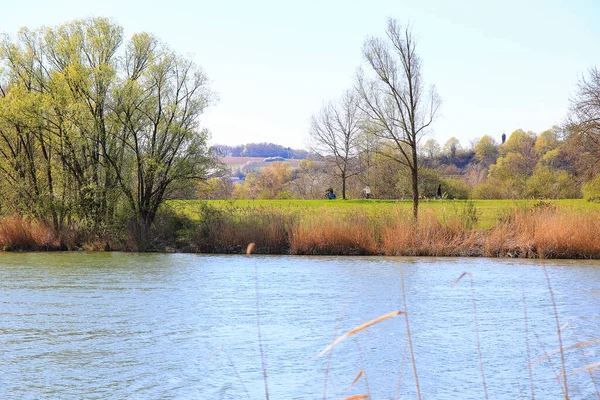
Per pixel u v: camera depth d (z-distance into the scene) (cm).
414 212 3753
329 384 1423
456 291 2469
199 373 1502
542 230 3397
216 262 3369
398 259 3400
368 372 1505
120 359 1612
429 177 6825
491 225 3728
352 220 3728
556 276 2784
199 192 4366
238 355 1641
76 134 4084
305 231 3688
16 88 4175
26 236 4066
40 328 1909
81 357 1627
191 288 2567
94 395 1364
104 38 4319
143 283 2697
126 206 4162
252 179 10981
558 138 5081
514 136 12062
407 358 1616
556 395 1352
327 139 8325
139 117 4191
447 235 3600
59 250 4059
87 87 4147
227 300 2322
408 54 3947
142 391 1389
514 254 3425
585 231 3356
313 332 1859
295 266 3180
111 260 3484
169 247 3981
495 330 1869
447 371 1512
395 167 7156
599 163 4797
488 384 1423
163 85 4222
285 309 2162
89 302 2286
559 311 2091
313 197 9100
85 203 4172
